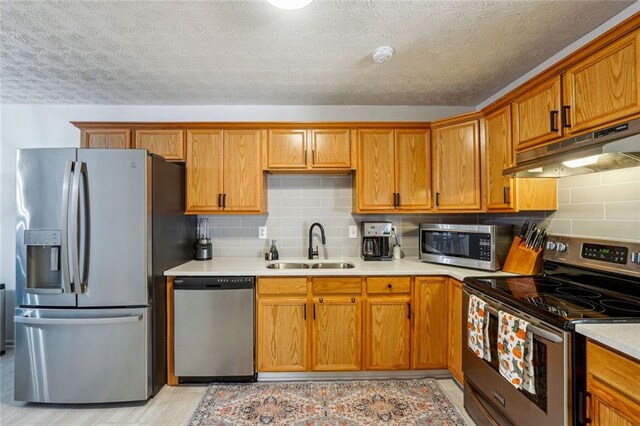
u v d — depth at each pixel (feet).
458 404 6.49
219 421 6.01
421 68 7.08
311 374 7.53
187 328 7.22
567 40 5.98
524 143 5.95
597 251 5.24
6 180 9.46
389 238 9.08
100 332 6.46
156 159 6.99
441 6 4.98
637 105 3.79
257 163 8.32
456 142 7.88
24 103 9.30
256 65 6.91
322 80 7.68
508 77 7.55
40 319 6.27
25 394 6.44
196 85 7.97
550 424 3.89
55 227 6.35
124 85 7.98
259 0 4.81
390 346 7.42
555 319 3.85
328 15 5.18
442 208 8.11
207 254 9.03
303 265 8.89
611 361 3.32
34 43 6.05
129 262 6.54
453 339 7.14
